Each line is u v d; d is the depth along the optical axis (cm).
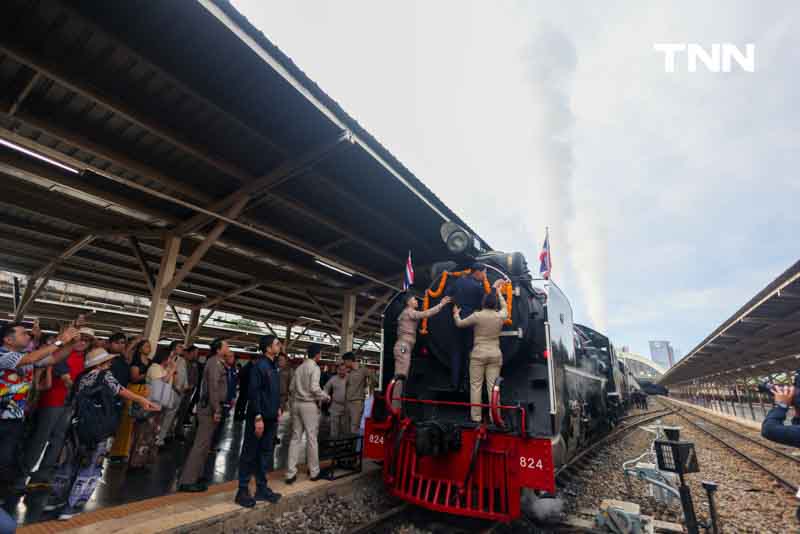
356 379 824
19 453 489
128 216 1035
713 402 3203
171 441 824
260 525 453
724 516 557
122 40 535
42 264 1383
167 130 687
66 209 993
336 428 816
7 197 911
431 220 1062
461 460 484
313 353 595
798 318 1229
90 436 409
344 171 860
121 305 2175
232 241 1123
